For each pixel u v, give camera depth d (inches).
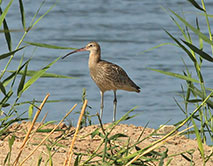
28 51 913.5
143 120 609.0
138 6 1346.0
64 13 1243.8
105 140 238.1
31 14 1187.3
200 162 298.8
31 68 813.9
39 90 715.4
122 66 855.1
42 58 882.1
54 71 829.2
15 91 684.1
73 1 1407.5
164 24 1140.5
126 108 671.8
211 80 776.3
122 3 1387.8
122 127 360.8
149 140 333.4
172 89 757.9
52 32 1047.0
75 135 225.9
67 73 822.5
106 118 611.2
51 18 1176.8
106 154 247.6
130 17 1219.9
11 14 1172.5
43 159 276.4
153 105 681.6
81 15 1230.9
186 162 296.4
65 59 897.5
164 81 798.5
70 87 745.6
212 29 1060.5
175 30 1080.8
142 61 887.7
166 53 941.8
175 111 652.7
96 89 751.1
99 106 673.6
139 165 245.4
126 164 232.4
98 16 1224.8
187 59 906.7
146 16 1224.2
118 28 1112.2
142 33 1071.0
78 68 852.6
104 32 1073.5
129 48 960.9
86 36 1029.8
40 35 1021.8
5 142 299.6
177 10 1270.9
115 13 1263.5
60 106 631.2
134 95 737.6
